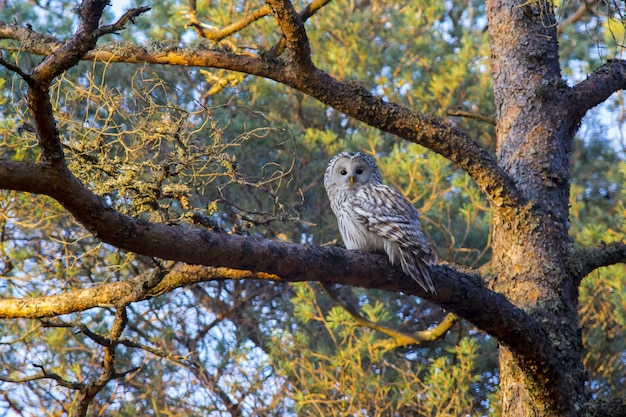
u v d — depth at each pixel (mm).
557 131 10008
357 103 9133
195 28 11062
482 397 16062
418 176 15148
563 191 9781
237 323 18703
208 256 6625
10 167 5719
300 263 7164
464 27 20984
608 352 14867
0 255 11984
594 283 14758
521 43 10398
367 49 19125
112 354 8570
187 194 7207
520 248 9336
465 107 18656
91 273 14078
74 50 5684
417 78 19297
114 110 7602
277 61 9133
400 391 14367
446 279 7895
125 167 7066
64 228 13188
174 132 7320
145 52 9188
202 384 15820
